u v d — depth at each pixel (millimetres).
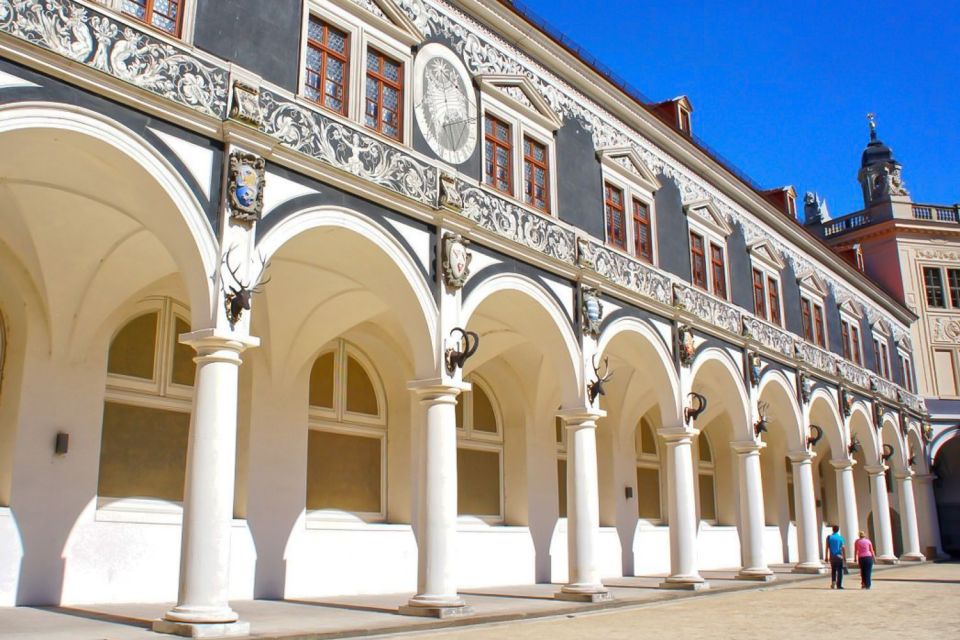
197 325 10695
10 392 12992
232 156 11172
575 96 19266
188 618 9727
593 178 19266
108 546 13414
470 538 19625
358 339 18453
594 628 12461
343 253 13758
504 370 21500
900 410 36281
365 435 18516
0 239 12719
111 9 10273
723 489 30609
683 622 13422
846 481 29328
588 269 17625
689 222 22953
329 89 13312
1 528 12336
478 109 16203
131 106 10320
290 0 12766
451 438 13641
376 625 11328
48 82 9562
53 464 13023
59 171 11109
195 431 10398
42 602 12594
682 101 24391
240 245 11062
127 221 12617
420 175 14250
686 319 20906
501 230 15852
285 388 16453
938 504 42469
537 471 21656
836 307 32531
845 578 25125
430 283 14031
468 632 11734
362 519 17969
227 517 10312
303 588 15961
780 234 28688
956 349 42000
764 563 22578
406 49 14789
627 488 24547
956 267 43031
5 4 9250
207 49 11398
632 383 23812
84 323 13586
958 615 14703
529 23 17531
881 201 43875
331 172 12531
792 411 26375
